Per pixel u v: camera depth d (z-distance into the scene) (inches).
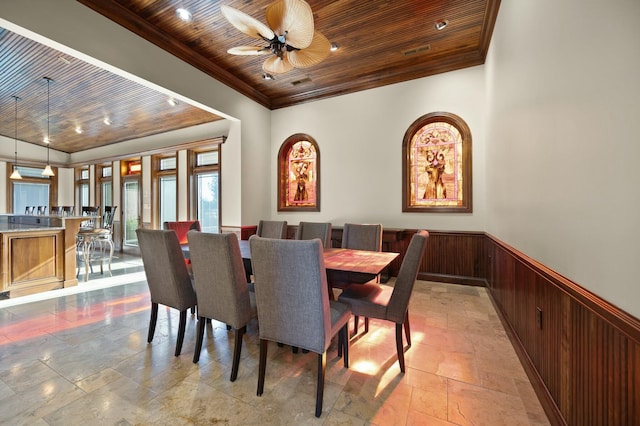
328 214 191.2
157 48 132.9
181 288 79.7
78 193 308.2
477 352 81.7
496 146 114.5
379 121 174.6
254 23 88.1
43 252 141.0
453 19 122.8
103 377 68.9
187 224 150.3
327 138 191.6
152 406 58.7
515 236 86.0
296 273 57.1
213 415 56.3
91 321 104.0
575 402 46.7
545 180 61.8
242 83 181.0
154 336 91.7
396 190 170.1
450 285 151.3
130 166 268.4
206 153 222.1
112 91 175.2
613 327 36.5
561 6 54.0
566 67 51.9
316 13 119.0
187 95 148.3
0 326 99.0
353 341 89.1
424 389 64.8
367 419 55.5
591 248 43.1
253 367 73.9
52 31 98.2
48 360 76.6
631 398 33.9
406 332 83.8
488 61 133.9
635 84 33.9
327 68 165.2
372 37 135.8
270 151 212.8
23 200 283.0
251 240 61.3
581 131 46.5
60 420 54.7
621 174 36.3
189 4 114.3
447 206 158.2
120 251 265.4
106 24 113.4
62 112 206.4
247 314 70.6
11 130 248.2
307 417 55.9
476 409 58.4
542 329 61.5
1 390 63.7
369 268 76.5
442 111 156.7
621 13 36.6
